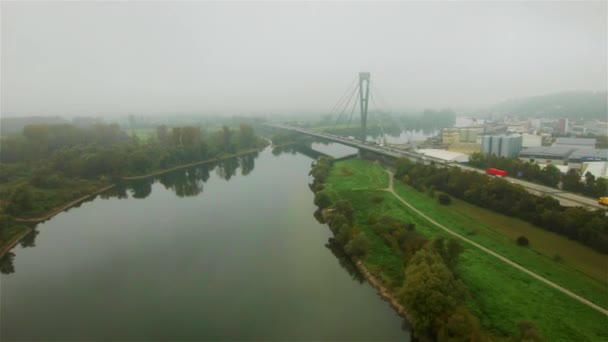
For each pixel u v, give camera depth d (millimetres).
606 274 57469
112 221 101312
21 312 58281
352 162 170375
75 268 73375
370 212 93688
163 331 52250
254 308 57312
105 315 56688
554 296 52219
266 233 89125
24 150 157375
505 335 44500
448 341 40156
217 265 72750
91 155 144750
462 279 57062
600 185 90750
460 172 104625
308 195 122312
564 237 71625
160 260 75875
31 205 105000
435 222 85000
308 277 66812
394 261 66312
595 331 44469
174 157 173375
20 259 78188
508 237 73812
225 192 130750
